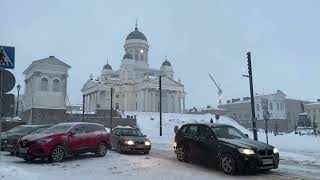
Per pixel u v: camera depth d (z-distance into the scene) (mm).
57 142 15266
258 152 12258
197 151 14336
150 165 14578
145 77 104750
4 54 11648
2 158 16812
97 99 107250
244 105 123875
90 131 17219
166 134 55375
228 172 12414
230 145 12609
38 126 20172
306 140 36812
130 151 19531
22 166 13938
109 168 13672
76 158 16984
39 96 75000
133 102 107500
